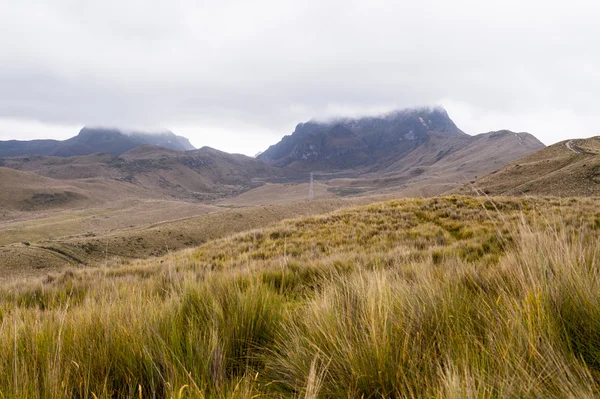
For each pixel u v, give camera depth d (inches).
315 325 88.1
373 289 93.5
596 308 65.7
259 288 142.3
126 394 74.9
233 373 86.1
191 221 3966.5
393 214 700.0
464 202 735.1
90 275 384.8
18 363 74.8
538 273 86.7
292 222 776.3
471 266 132.7
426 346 69.7
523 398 47.3
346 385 65.2
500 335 64.4
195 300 130.4
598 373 53.9
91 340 88.4
